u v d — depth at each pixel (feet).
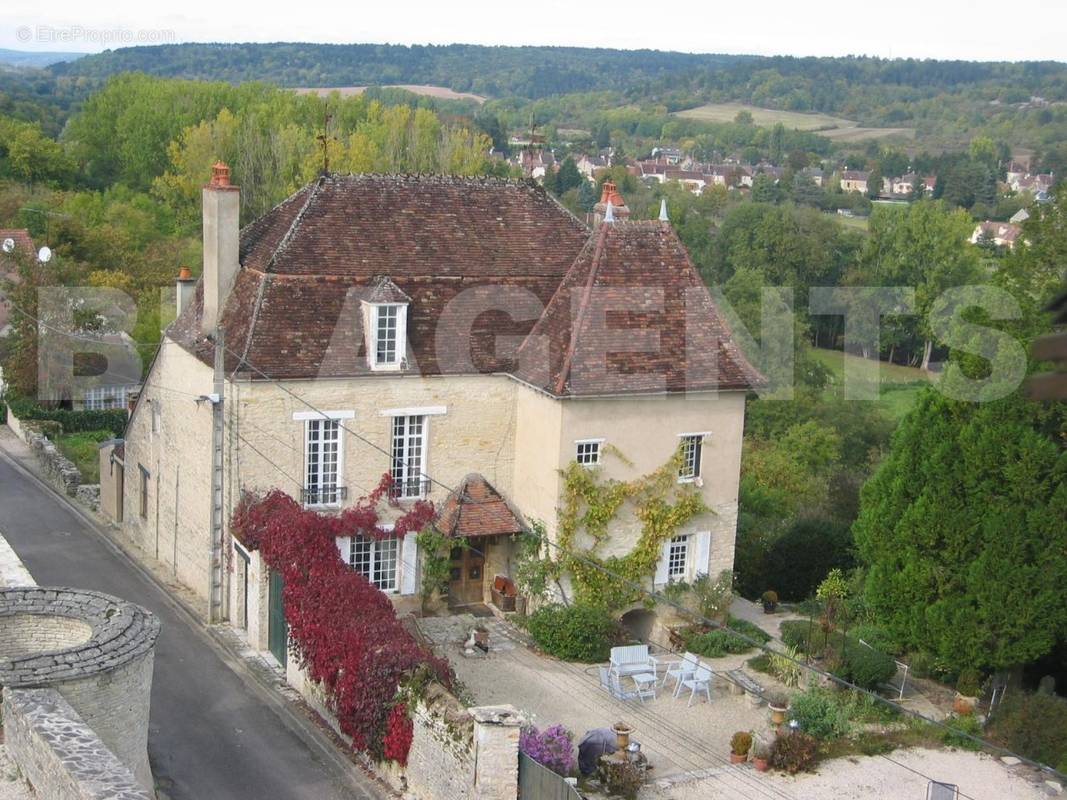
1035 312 98.48
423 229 112.88
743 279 207.31
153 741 85.10
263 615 101.86
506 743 70.54
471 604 112.78
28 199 268.62
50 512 140.15
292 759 84.07
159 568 122.01
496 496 110.63
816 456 178.29
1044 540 95.35
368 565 108.68
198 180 291.79
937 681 104.78
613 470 106.11
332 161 292.81
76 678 66.59
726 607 110.93
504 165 379.55
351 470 106.22
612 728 86.07
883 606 103.65
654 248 111.34
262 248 110.01
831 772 85.71
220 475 104.42
